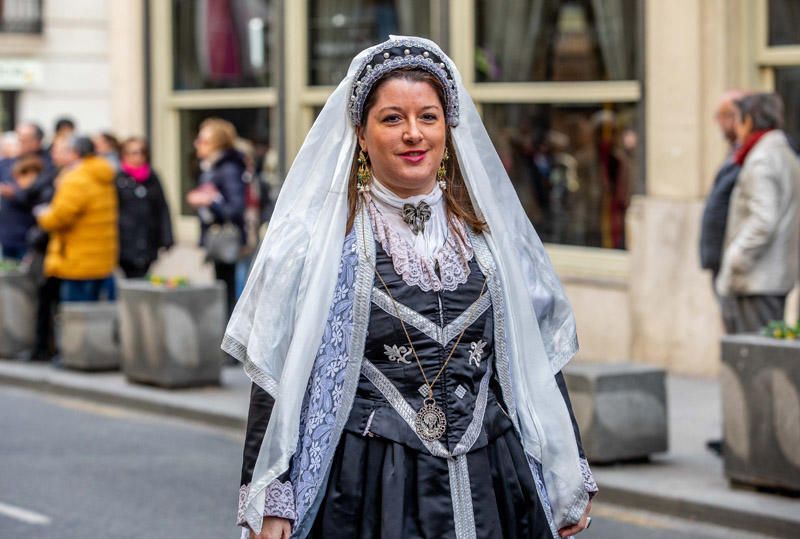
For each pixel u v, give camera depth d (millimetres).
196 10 23438
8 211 19891
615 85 17078
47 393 16969
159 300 15914
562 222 17891
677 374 16109
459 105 5164
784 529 9727
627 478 11102
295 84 21406
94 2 33250
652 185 16453
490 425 5031
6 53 32875
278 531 4875
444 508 4867
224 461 12750
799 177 11289
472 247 5133
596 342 17016
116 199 18062
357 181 5109
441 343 4957
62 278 17812
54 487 11648
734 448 10555
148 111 24109
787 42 15586
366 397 4938
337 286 4988
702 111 15953
